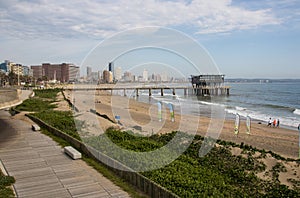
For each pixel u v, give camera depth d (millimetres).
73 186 8992
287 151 18609
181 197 7770
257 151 14539
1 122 22219
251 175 10922
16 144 14562
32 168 10680
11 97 16828
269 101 64125
